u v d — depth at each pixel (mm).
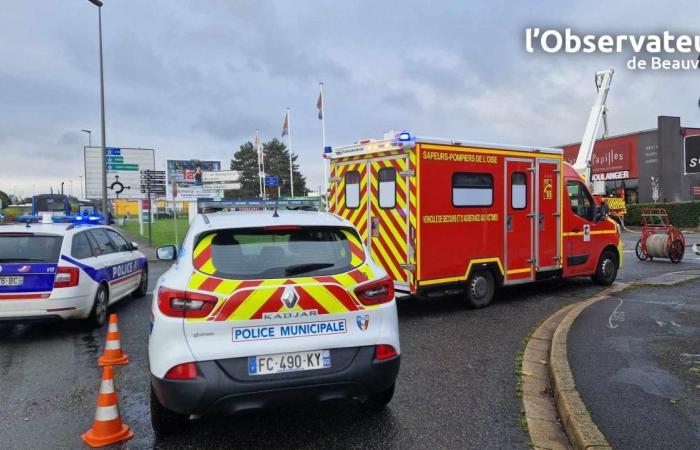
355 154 8570
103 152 21906
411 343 6602
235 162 83625
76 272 7125
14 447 3869
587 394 4461
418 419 4281
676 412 4098
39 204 36781
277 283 3650
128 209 75500
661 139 31266
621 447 3562
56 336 7223
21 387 5195
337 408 4508
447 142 7996
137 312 8758
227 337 3518
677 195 31625
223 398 3443
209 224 4020
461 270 8250
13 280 6828
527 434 4004
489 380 5203
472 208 8352
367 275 3939
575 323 7051
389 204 8117
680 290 9781
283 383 3533
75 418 4414
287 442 3895
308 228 4082
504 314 8250
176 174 46344
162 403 3561
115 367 5770
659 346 5891
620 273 12836
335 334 3721
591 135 22641
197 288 3547
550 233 9539
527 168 9102
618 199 29297
